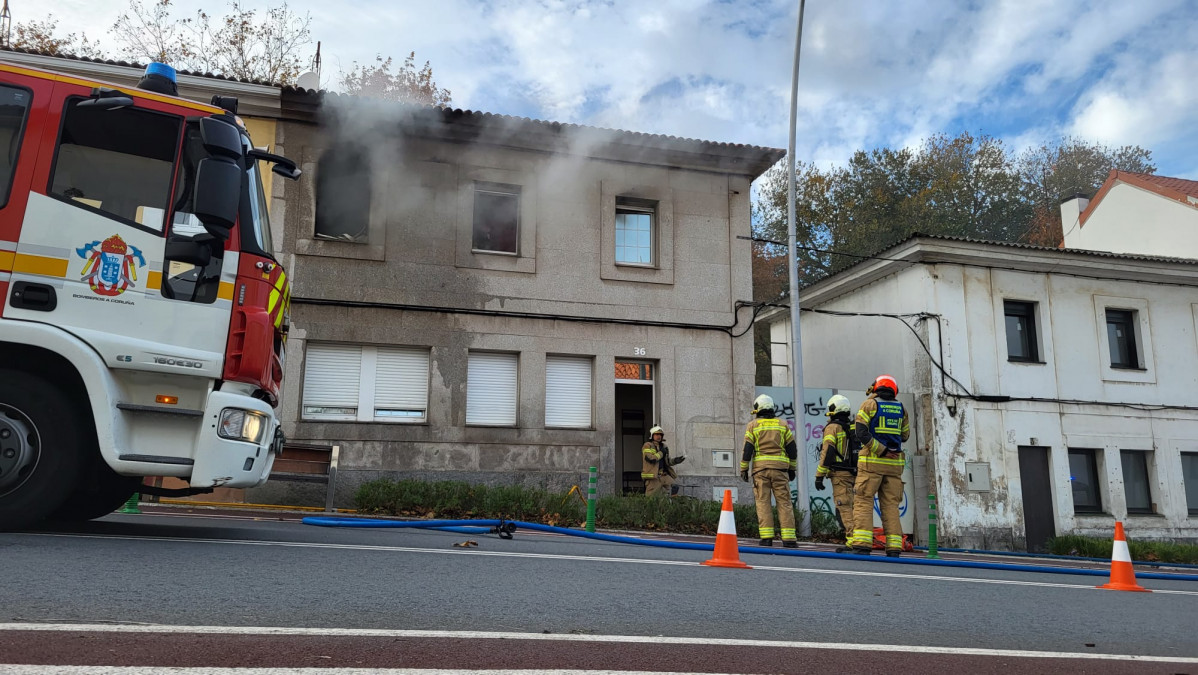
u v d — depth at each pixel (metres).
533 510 13.12
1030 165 41.09
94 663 2.87
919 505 18.91
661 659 3.52
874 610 5.25
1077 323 20.55
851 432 12.09
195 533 7.08
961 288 19.73
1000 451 19.33
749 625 4.47
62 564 4.63
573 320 16.78
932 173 38.06
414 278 15.93
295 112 15.54
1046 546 18.62
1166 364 21.08
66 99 6.03
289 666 3.00
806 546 12.70
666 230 17.66
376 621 3.85
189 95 15.15
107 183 6.01
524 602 4.62
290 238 15.35
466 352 16.03
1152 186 25.06
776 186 37.31
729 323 17.73
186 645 3.17
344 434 15.12
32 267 5.75
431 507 12.98
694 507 13.68
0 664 2.77
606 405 16.78
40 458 5.78
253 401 6.20
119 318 5.88
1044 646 4.53
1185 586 9.09
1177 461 20.67
